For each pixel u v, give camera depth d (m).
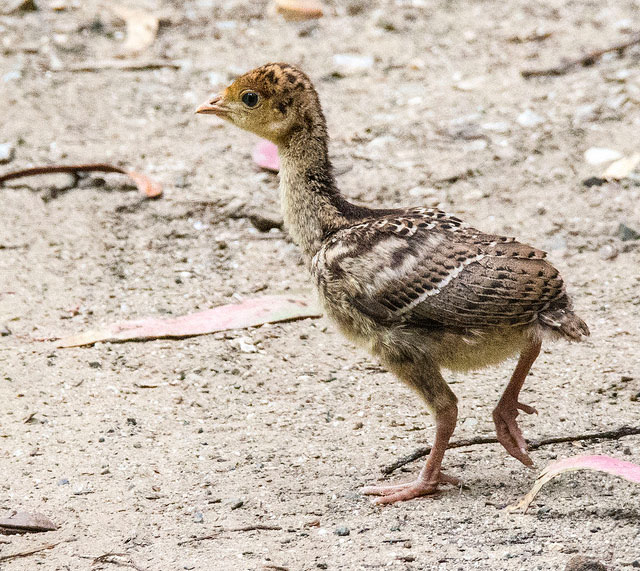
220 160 14.55
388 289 8.13
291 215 9.09
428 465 8.26
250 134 15.35
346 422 9.46
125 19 18.48
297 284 12.08
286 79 8.91
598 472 8.41
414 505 8.12
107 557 7.45
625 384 9.82
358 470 8.66
